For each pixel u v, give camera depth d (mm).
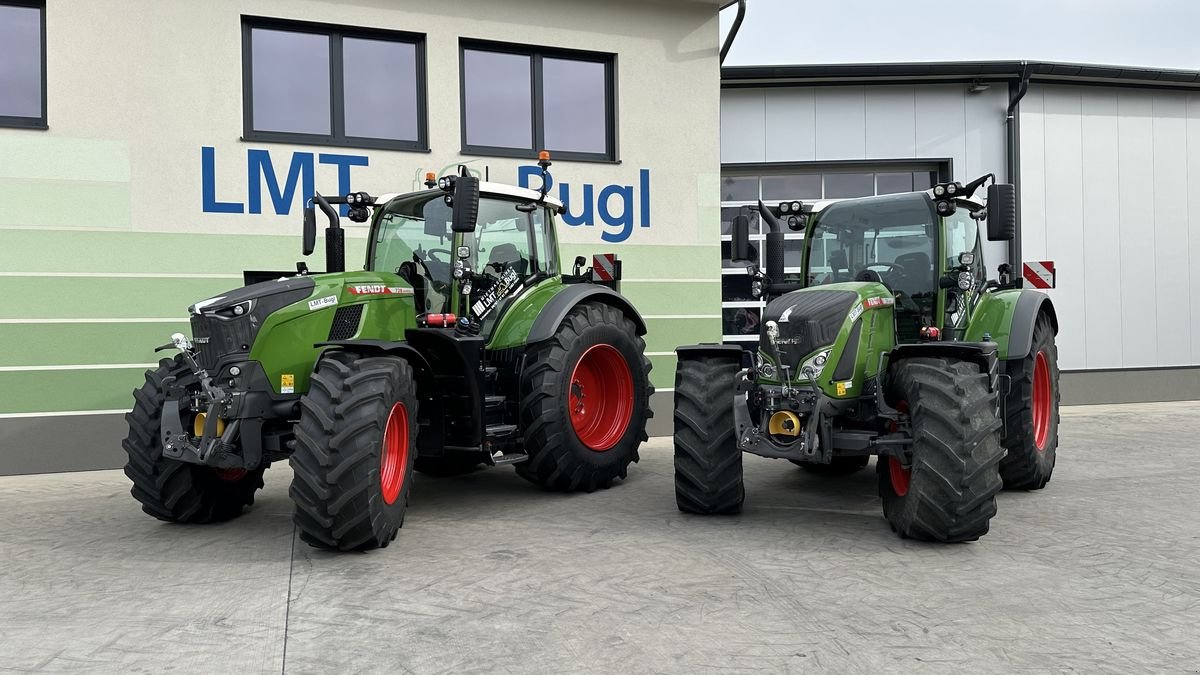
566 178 8492
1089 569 4094
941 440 4332
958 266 5691
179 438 4500
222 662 3092
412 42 8055
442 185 5426
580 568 4180
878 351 4977
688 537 4750
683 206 8883
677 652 3129
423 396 5277
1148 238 11336
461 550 4527
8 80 6957
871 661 3033
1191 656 3064
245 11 7398
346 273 5188
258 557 4457
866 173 11117
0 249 6820
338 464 4188
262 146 7488
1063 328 11125
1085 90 11133
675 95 8836
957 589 3809
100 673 3004
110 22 7062
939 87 10930
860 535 4766
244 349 4582
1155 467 6797
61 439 6988
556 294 6035
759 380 4945
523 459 5641
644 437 6398
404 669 3006
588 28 8539
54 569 4270
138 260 7164
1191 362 11500
